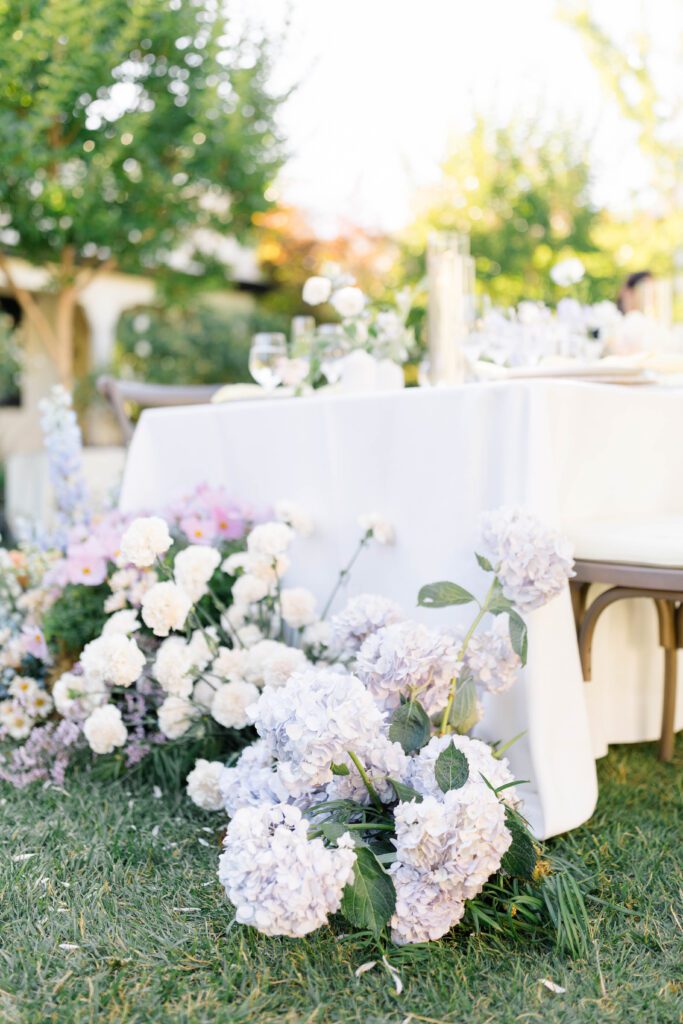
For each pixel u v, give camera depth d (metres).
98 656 1.89
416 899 1.34
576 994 1.29
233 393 2.75
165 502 2.64
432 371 2.71
